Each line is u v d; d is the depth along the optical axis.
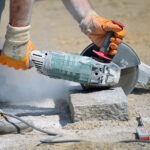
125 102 8.39
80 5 8.98
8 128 8.16
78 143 7.42
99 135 7.88
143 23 18.67
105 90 9.15
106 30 8.56
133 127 8.20
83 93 9.07
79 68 8.54
